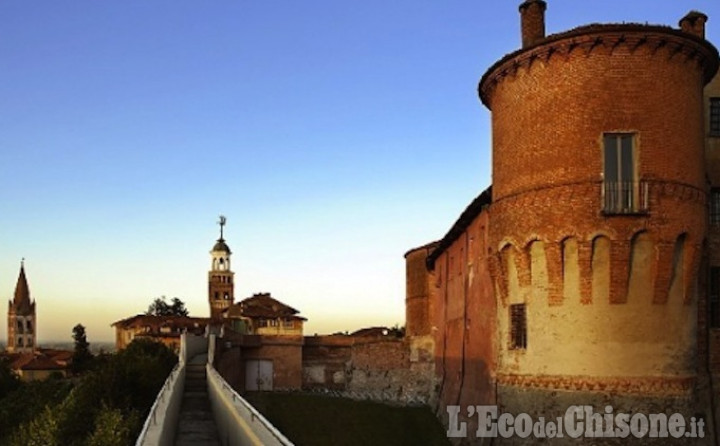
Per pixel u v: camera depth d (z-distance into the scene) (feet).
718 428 79.71
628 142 72.69
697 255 74.02
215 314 375.04
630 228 71.20
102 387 97.96
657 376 71.05
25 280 626.23
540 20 82.84
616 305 71.77
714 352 83.35
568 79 74.64
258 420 45.68
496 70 82.84
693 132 74.95
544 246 75.15
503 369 84.02
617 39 72.23
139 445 38.93
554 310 74.84
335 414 140.46
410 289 191.93
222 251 386.52
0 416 144.25
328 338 230.48
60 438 91.35
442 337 150.61
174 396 67.72
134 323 325.62
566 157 74.02
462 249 126.21
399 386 186.60
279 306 268.21
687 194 73.20
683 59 74.02
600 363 71.46
